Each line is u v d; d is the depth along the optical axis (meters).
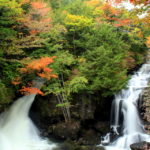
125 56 13.61
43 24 11.80
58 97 10.95
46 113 11.38
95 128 11.20
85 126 11.15
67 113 11.15
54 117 11.27
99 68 10.82
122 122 11.73
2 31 9.66
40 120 11.48
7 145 9.20
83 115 11.07
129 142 9.95
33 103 11.98
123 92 12.95
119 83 10.77
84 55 12.21
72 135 10.35
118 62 11.32
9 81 10.91
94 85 10.45
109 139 10.59
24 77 11.76
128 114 11.63
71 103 11.36
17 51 10.05
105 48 11.70
